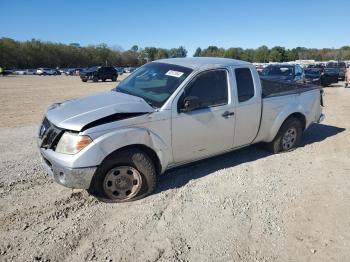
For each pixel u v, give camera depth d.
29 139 7.52
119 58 133.50
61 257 3.32
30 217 4.02
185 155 4.84
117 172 4.31
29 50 103.75
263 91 6.09
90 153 3.96
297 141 6.66
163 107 4.49
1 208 4.21
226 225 3.89
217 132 5.08
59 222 3.92
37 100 16.30
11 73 72.50
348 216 4.13
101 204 4.34
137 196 4.48
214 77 5.04
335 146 7.00
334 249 3.50
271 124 5.95
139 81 5.24
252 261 3.30
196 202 4.42
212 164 5.81
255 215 4.12
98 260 3.29
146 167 4.41
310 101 6.70
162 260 3.29
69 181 4.01
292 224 3.93
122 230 3.78
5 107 13.38
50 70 72.56
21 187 4.81
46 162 4.40
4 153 6.38
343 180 5.20
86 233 3.72
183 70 4.95
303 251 3.46
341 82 28.55
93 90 23.44
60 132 4.09
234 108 5.21
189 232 3.75
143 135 4.30
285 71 14.26
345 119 10.00
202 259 3.32
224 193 4.69
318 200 4.52
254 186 4.93
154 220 3.98
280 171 5.53
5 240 3.57
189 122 4.71
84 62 121.31
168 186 4.89
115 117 4.20
